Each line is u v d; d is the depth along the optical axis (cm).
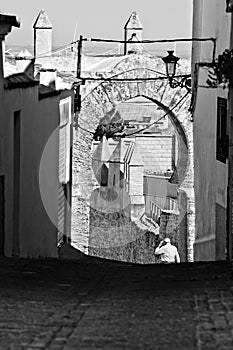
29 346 756
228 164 1858
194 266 1670
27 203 2131
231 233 1789
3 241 1888
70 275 1499
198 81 2633
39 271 1527
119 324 888
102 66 3412
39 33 3123
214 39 2222
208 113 2312
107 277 1484
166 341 776
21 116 2033
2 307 998
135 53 3378
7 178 1908
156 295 1145
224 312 938
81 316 952
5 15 1831
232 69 1675
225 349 731
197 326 853
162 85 3381
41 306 1028
